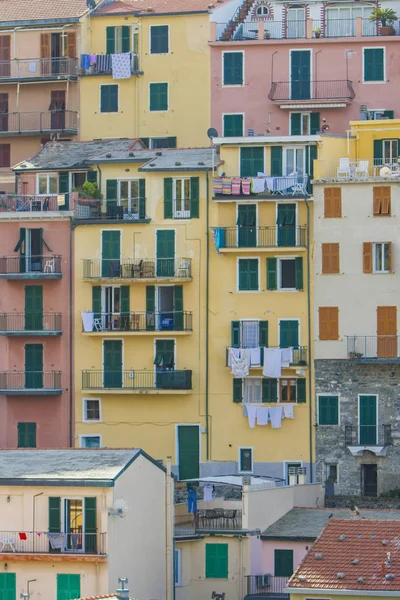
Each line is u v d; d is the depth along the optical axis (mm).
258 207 166750
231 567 141375
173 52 188375
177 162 169250
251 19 190750
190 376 166375
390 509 149250
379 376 163375
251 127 185375
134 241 169125
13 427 169750
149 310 168250
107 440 167750
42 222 170625
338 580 124562
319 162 167125
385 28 184125
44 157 176625
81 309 169375
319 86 183750
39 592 130625
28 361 170000
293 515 146875
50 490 131500
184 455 166375
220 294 166875
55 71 191250
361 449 162250
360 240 164625
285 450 164375
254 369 165000
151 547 137125
